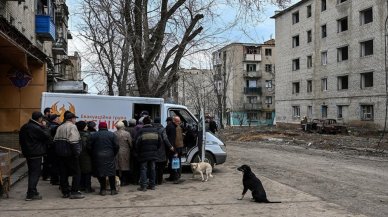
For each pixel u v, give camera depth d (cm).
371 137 3556
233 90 7988
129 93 2620
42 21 2445
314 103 5234
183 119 1407
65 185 953
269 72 8169
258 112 8094
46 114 1182
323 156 2088
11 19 1842
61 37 3697
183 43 1784
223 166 1616
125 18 1761
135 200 934
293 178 1314
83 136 1011
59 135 940
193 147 1367
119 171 1118
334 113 4812
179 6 1753
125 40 1888
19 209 834
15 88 1792
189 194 1008
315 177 1337
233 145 2958
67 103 1293
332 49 4866
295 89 5756
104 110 1317
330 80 4903
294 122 5719
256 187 921
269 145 2889
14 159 1435
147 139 1053
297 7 5625
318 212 827
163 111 1370
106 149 980
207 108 7188
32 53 1528
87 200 931
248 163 1744
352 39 4516
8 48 1287
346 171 1492
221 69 6438
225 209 845
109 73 2495
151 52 1777
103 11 1886
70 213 805
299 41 5588
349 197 1002
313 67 5259
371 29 4228
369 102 4234
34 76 1808
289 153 2255
